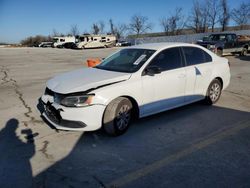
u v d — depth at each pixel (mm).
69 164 3979
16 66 17312
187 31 65938
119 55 6098
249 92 8508
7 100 7539
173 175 3709
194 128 5391
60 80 5168
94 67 5988
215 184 3500
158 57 5617
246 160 4109
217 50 19656
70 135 4992
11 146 4551
